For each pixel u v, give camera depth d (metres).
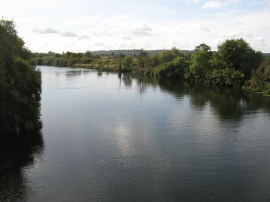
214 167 36.59
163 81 132.00
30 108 50.19
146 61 175.12
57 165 37.22
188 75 133.62
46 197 30.17
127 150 42.12
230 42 114.31
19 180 33.47
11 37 50.09
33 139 46.44
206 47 140.62
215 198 29.86
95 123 55.75
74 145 44.03
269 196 30.19
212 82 118.94
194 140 46.16
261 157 39.56
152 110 66.75
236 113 63.41
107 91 96.44
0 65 46.03
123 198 29.97
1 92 46.22
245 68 113.88
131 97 84.50
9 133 48.41
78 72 181.12
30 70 52.97
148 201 29.44
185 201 29.39
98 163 37.78
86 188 31.83
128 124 55.19
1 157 39.62
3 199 29.75
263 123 55.41
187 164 37.44
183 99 81.38
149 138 47.22
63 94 89.31
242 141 45.62
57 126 53.56
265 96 86.50
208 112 64.56
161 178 33.84
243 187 31.88
